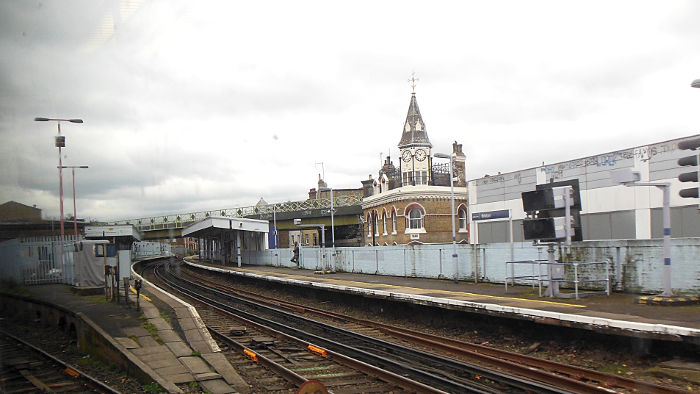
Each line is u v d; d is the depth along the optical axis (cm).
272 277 2828
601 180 2270
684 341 896
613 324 1003
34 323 1769
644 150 2078
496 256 1869
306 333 1444
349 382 958
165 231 6116
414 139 4403
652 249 1352
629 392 835
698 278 1242
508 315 1244
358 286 2028
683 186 1916
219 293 2809
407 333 1405
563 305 1270
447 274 2111
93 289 1853
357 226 5816
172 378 962
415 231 4038
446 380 922
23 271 2092
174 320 1409
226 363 1080
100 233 3484
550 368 998
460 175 4572
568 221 1448
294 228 5794
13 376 1099
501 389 894
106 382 1011
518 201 2738
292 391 927
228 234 5088
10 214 2014
